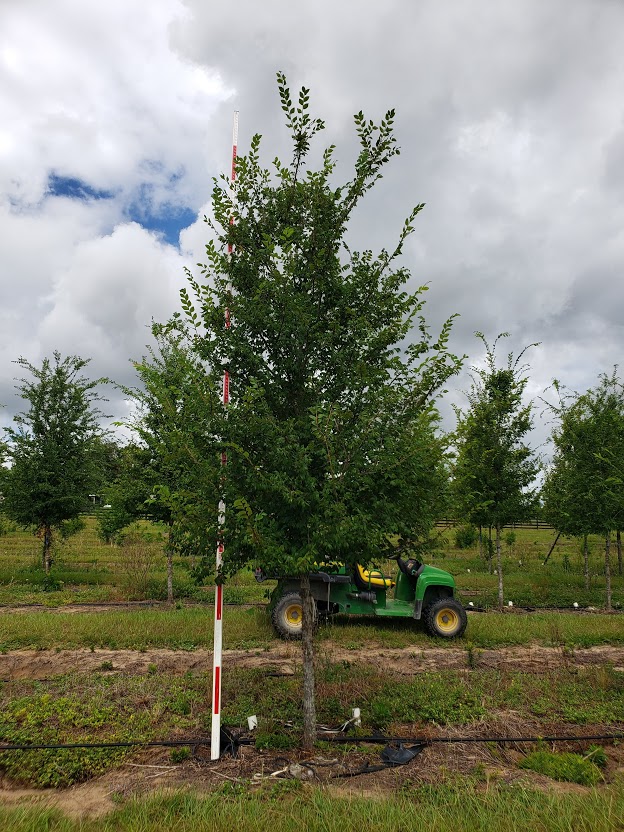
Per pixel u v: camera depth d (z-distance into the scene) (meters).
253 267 6.29
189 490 5.97
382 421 5.92
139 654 9.30
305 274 6.20
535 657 9.66
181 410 6.00
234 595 15.52
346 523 5.36
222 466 5.67
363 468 5.79
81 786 5.19
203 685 7.64
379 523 5.82
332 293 6.30
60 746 5.63
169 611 12.79
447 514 8.36
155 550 17.59
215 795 4.82
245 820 4.34
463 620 10.96
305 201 6.31
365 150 6.33
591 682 8.01
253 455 5.80
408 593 12.00
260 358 5.98
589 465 15.81
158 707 6.79
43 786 5.18
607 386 16.47
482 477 15.05
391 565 18.38
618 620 12.80
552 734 6.39
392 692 7.50
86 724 6.30
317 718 6.71
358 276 6.37
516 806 4.59
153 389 6.80
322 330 6.28
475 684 7.96
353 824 4.31
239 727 6.40
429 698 7.29
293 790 4.98
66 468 17.62
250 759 5.64
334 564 6.25
